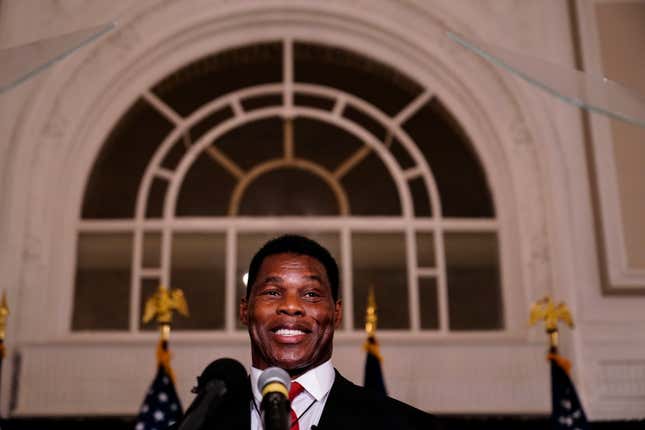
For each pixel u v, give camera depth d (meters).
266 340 1.57
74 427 4.41
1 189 4.88
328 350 1.61
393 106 5.45
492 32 5.40
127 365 4.54
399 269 5.00
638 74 5.27
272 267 1.62
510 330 4.82
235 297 4.90
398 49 5.44
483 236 5.09
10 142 4.99
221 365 1.40
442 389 4.54
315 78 5.52
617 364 4.63
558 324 4.68
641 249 4.86
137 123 5.33
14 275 4.73
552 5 5.47
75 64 5.20
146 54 5.34
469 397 4.52
